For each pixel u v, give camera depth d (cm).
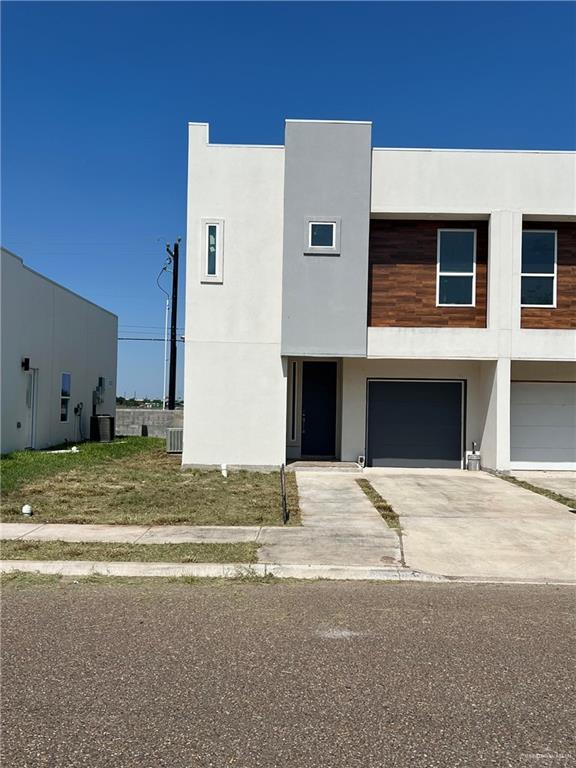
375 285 1555
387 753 343
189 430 1489
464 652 486
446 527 921
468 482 1367
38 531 862
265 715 384
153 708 392
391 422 1623
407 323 1552
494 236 1483
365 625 544
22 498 1093
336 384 1647
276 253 1489
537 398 1612
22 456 1622
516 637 519
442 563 741
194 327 1487
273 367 1486
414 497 1173
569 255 1549
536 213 1485
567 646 500
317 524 925
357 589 653
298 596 625
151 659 468
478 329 1478
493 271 1482
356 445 1594
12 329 1683
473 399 1609
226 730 366
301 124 1462
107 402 2594
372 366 1605
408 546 809
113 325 2667
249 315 1487
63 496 1119
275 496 1152
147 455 1827
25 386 1803
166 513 990
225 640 507
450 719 380
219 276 1488
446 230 1559
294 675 441
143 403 5516
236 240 1488
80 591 634
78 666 455
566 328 1538
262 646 495
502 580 688
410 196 1484
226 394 1489
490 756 341
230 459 1487
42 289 1889
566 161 1490
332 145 1463
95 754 341
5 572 690
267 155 1491
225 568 701
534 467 1606
